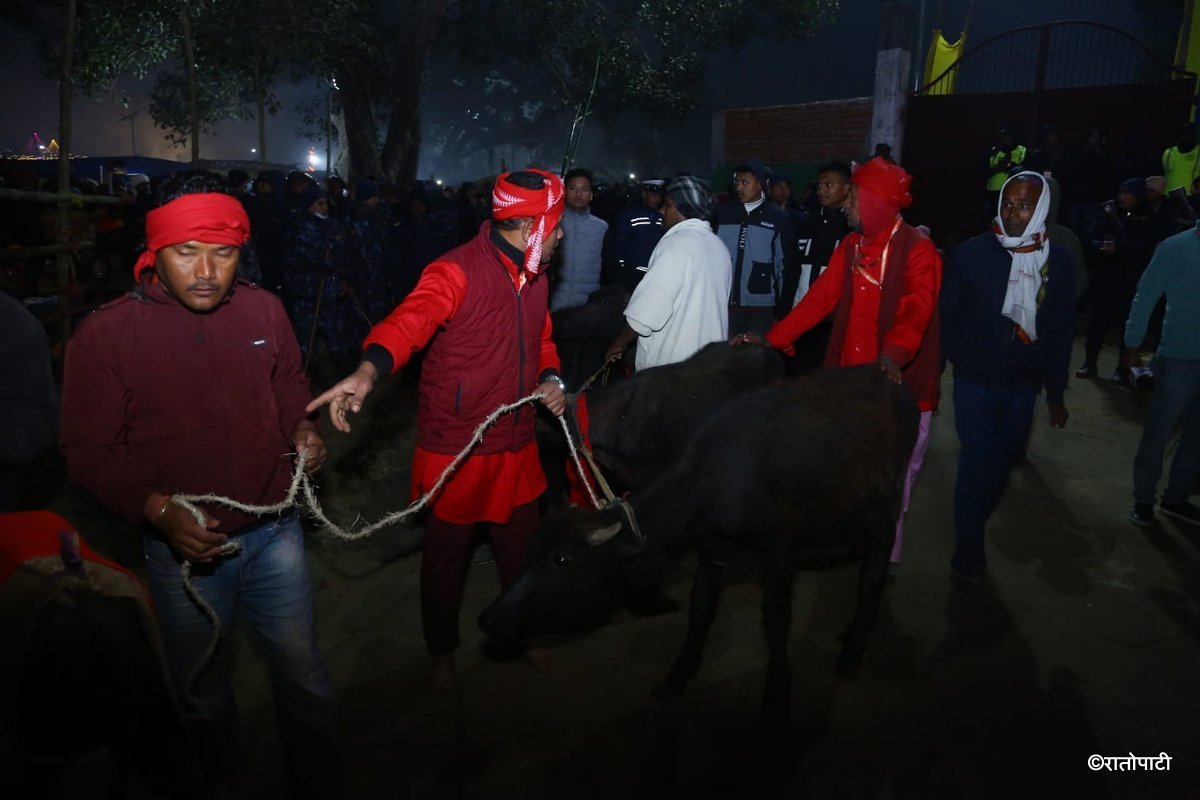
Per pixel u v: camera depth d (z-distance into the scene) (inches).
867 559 149.0
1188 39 535.5
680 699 140.6
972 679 147.4
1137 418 301.1
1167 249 199.2
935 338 170.9
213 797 104.7
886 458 146.3
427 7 783.1
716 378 163.0
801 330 175.5
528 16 853.2
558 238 127.1
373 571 187.3
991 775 122.9
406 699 140.4
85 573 80.6
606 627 164.1
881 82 590.2
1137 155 486.3
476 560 192.9
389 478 238.5
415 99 800.3
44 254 241.8
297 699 103.2
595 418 159.5
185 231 84.2
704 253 169.6
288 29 595.5
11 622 76.2
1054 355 169.8
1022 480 243.9
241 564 98.9
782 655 132.3
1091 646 158.1
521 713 136.6
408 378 342.0
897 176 160.7
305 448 100.4
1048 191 161.8
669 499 124.9
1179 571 188.5
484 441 127.7
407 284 390.9
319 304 320.8
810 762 125.3
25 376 109.1
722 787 119.5
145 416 91.0
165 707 85.2
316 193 338.0
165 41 679.1
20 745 76.7
